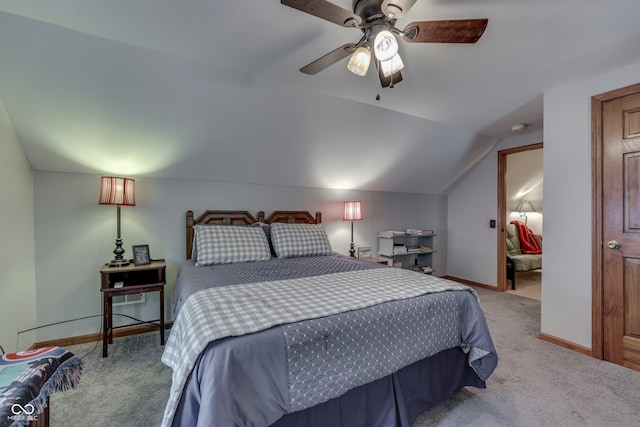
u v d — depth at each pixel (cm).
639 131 194
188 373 100
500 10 141
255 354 103
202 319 116
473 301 166
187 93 214
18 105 190
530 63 193
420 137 330
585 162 220
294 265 236
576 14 144
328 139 294
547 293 244
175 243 278
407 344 138
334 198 373
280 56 185
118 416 150
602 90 210
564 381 183
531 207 558
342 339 121
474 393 172
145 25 154
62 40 164
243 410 98
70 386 121
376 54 126
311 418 118
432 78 213
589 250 219
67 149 225
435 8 139
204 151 264
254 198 319
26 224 215
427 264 438
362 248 395
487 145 389
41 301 229
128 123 221
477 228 429
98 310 248
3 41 159
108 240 253
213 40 167
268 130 264
